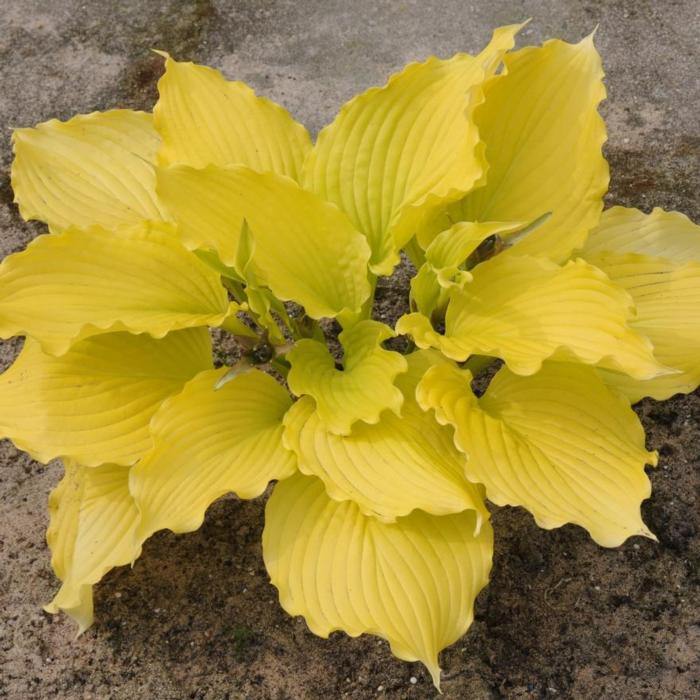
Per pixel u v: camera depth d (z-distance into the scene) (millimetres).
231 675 1051
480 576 958
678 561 1110
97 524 1035
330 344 1286
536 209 1076
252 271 980
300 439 973
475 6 1695
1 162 1508
